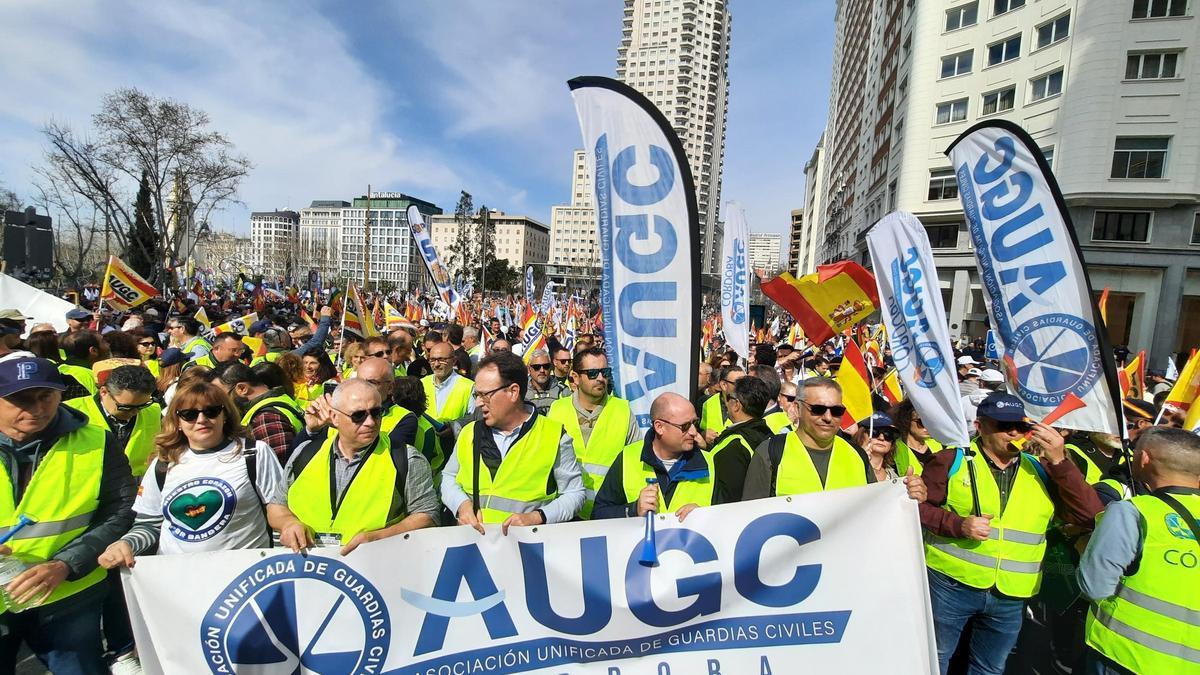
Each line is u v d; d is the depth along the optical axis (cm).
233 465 287
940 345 329
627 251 387
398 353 668
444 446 468
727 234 621
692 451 320
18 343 514
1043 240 367
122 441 380
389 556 272
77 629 265
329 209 14075
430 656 272
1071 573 355
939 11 3117
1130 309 2511
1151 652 246
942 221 3158
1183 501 252
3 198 3719
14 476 254
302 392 553
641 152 381
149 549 280
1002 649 321
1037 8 2641
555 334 1433
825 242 7950
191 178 3234
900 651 284
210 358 642
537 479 325
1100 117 2367
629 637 284
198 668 256
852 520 293
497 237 14950
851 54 6631
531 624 280
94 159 3003
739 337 614
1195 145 2256
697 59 13250
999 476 318
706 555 289
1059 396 363
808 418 319
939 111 3131
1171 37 2264
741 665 285
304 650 264
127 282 1130
